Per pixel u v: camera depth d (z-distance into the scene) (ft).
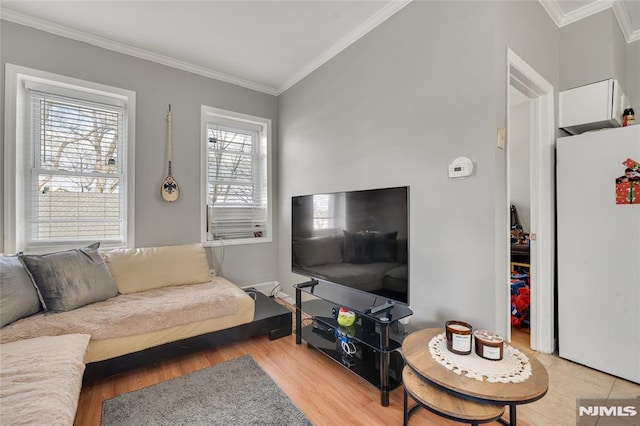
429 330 5.06
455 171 5.52
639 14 6.90
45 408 3.20
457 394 3.41
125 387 5.68
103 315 5.91
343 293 7.36
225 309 7.04
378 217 6.11
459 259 5.53
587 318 6.30
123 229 8.89
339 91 8.55
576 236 6.44
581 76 6.98
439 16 5.92
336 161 8.68
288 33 8.05
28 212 7.64
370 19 7.35
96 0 6.77
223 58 9.37
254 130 11.65
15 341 4.97
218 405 5.16
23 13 7.20
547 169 6.95
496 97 5.08
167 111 9.44
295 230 8.50
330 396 5.43
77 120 8.29
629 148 5.76
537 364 3.91
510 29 5.46
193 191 9.94
